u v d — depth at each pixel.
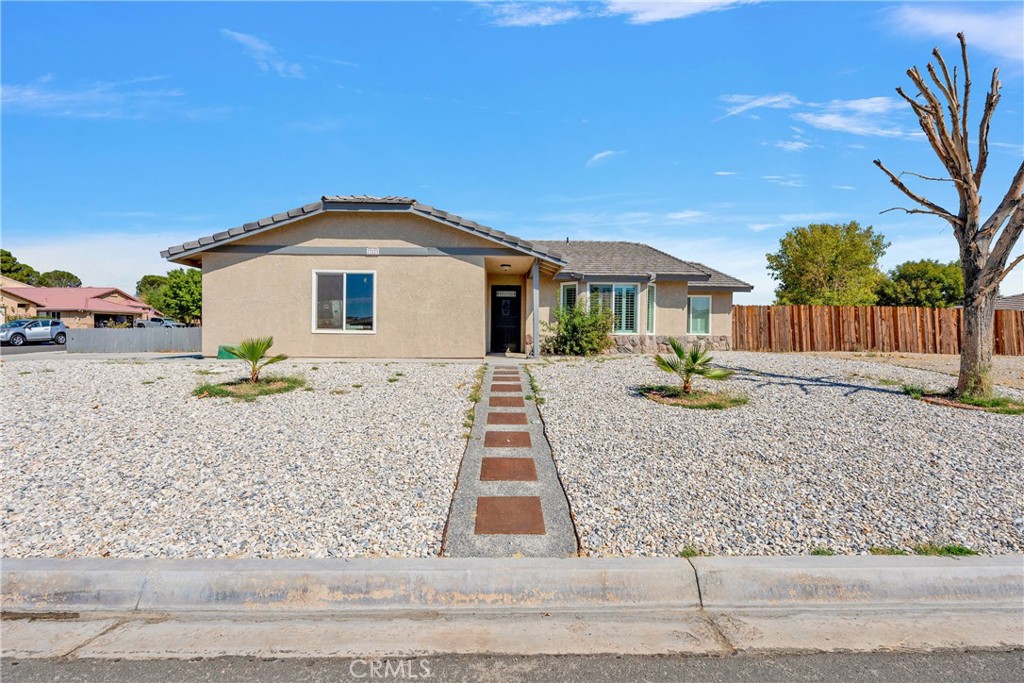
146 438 6.45
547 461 5.88
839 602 3.58
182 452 5.93
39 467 5.42
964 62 8.73
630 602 3.54
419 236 13.86
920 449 6.25
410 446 6.29
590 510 4.60
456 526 4.31
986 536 4.17
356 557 3.78
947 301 34.66
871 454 6.07
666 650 3.04
